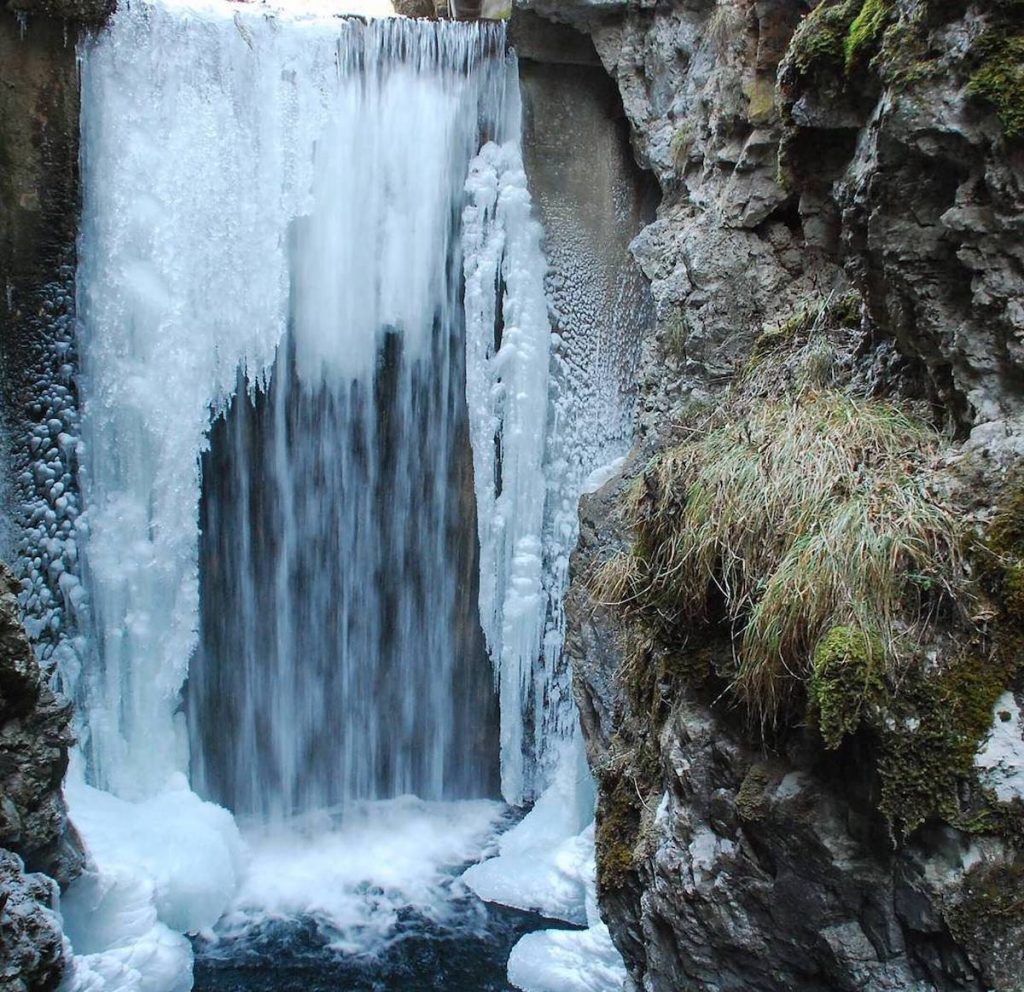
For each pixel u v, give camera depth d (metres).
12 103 5.23
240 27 5.55
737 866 3.23
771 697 2.97
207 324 5.68
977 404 2.89
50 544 5.53
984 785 2.60
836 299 3.90
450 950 5.13
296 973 4.95
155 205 5.52
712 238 4.96
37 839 4.21
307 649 6.30
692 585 3.28
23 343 5.41
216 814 5.73
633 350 6.09
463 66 5.95
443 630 6.47
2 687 4.06
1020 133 2.62
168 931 4.96
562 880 5.50
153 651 5.75
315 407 6.06
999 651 2.65
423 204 6.03
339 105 5.80
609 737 5.02
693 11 5.30
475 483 6.23
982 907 2.60
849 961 2.94
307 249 5.89
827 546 2.79
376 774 6.56
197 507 5.79
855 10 3.18
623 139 6.05
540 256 6.09
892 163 2.96
